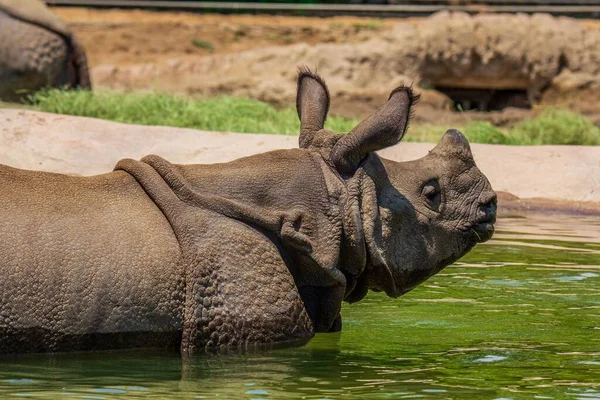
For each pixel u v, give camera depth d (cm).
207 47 5119
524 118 3969
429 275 1107
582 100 4753
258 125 2684
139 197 1015
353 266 1055
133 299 966
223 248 999
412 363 995
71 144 2098
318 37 5241
